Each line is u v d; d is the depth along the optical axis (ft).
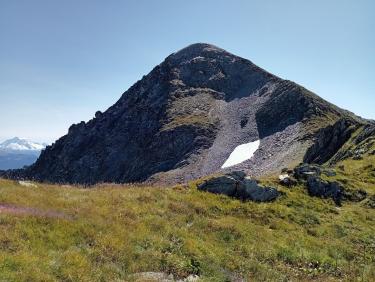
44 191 89.40
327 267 74.13
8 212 65.82
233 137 627.87
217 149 605.31
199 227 79.92
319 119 552.41
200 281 55.36
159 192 96.63
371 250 86.89
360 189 125.18
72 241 60.08
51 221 64.95
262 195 106.93
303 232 91.45
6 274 45.14
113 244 60.80
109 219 73.15
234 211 95.71
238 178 108.99
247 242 77.51
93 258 56.13
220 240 75.92
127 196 90.99
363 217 108.27
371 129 280.10
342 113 603.67
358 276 71.05
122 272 54.08
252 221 92.43
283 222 94.48
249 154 544.62
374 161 176.96
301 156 385.09
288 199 109.09
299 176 126.21
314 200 113.50
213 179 108.47
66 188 99.19
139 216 79.30
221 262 64.54
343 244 87.56
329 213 107.55
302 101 613.11
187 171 571.69
